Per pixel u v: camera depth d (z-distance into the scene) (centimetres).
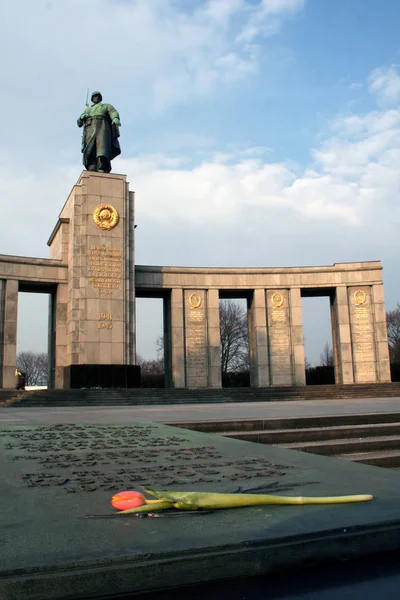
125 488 528
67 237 3906
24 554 334
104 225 3784
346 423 1299
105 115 4022
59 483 552
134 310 3844
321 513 423
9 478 579
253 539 360
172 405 2466
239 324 7450
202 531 377
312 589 338
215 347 4181
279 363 4247
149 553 335
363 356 4234
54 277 3809
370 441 1074
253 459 700
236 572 346
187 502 430
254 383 4312
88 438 929
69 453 755
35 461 689
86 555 332
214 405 2345
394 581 349
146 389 3166
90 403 2783
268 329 4288
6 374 3597
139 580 325
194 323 4203
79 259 3709
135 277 4091
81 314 3656
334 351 4441
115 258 3784
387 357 4209
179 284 4200
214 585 340
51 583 308
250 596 328
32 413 1809
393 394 3509
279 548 358
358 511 429
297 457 718
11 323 3650
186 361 4141
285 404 2267
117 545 350
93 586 316
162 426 1136
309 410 1647
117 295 3744
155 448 805
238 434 1088
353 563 375
